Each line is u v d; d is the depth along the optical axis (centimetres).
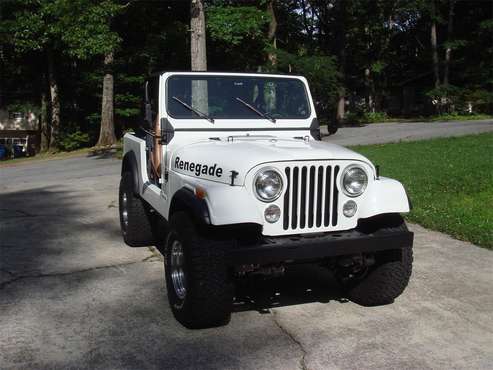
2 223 804
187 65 2400
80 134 2781
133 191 628
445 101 3491
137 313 459
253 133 533
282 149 428
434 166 1181
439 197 899
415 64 4119
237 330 426
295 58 2161
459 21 3794
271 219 403
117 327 430
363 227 446
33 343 402
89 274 561
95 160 1978
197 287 398
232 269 411
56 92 2792
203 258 396
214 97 533
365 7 3278
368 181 429
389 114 4309
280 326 434
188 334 418
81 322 440
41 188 1167
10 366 368
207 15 1795
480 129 2177
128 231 648
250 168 397
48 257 623
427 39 4031
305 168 409
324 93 2186
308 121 556
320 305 480
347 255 432
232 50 2209
